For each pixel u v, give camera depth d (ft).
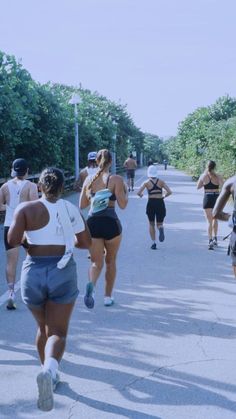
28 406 15.33
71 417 14.66
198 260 36.86
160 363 18.39
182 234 48.78
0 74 53.36
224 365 18.17
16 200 24.38
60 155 84.12
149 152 465.47
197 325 22.54
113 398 15.78
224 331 21.76
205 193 40.73
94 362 18.53
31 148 73.67
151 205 40.88
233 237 18.85
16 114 54.54
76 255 38.81
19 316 23.79
